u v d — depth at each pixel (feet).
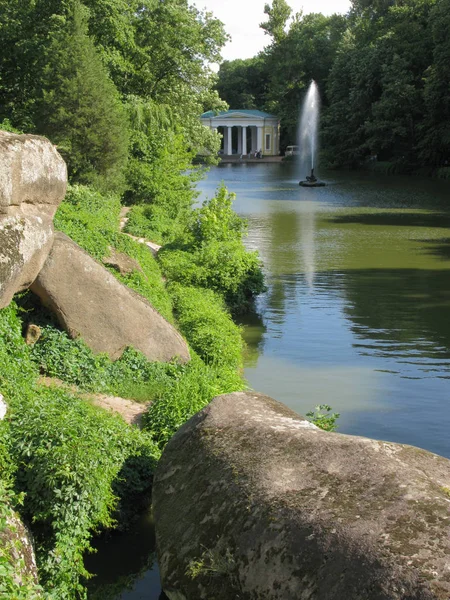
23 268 31.76
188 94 130.21
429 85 209.36
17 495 22.97
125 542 25.54
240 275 61.21
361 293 65.46
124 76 120.47
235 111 348.79
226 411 24.82
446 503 17.81
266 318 57.11
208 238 68.64
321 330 53.67
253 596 18.13
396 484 18.74
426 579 15.67
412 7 244.01
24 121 104.83
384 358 47.09
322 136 266.36
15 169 30.50
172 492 22.89
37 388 32.19
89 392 35.83
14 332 35.53
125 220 86.28
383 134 237.25
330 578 16.84
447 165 225.35
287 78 327.06
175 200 101.55
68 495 23.58
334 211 129.59
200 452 23.09
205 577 19.57
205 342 44.88
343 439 21.35
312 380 42.80
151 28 124.16
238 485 20.61
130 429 30.68
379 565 16.37
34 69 104.17
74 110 89.61
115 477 26.58
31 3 107.96
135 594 22.79
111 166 92.17
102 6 112.68
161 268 62.28
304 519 18.33
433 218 119.65
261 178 213.66
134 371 38.93
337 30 319.68
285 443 21.72
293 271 75.72
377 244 93.09
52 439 25.48
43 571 22.25
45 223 33.53
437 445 33.83
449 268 77.05
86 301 38.86
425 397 40.09
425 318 56.85
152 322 40.86
